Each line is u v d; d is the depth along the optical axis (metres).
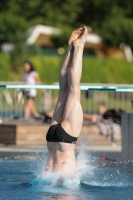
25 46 76.12
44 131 27.28
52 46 95.19
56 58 78.25
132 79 82.81
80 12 116.25
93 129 28.19
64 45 93.00
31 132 27.08
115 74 81.62
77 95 14.27
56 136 14.26
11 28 91.44
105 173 16.64
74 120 14.23
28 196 12.61
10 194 12.84
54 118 14.49
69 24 114.00
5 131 27.12
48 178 14.35
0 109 36.44
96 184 14.45
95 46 99.94
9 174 16.05
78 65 14.16
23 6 110.19
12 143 26.84
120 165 18.72
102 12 118.75
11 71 74.50
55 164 14.40
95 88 18.56
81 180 14.95
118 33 101.12
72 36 14.43
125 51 103.81
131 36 102.06
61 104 14.41
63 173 14.25
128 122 20.00
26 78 35.75
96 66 79.88
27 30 92.81
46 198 12.38
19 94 35.06
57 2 113.12
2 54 74.56
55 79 77.44
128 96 35.06
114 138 27.53
